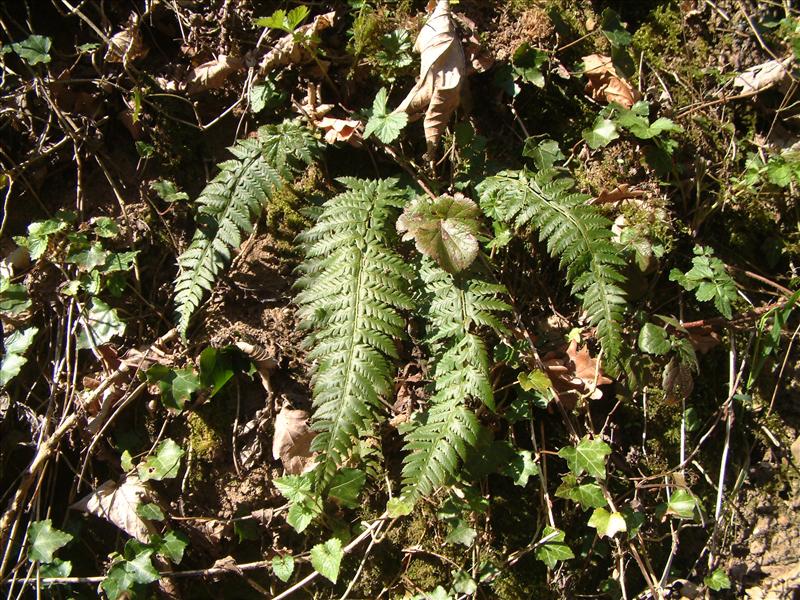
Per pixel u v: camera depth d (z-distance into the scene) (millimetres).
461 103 894
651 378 839
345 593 764
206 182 881
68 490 801
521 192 811
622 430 832
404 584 785
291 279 849
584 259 771
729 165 927
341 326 737
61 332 829
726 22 995
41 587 762
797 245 915
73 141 868
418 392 812
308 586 781
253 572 782
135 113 843
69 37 909
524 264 859
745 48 988
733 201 915
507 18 936
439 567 787
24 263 840
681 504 778
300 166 878
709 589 807
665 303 871
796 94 962
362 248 776
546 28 928
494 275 845
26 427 811
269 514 785
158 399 808
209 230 799
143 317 837
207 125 889
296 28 894
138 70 894
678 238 886
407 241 835
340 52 907
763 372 871
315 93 885
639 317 844
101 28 908
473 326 810
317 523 781
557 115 925
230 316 834
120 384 806
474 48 888
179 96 888
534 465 775
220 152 893
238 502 787
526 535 795
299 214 867
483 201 829
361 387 714
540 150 871
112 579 735
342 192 878
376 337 733
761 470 847
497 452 778
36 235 804
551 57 924
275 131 834
